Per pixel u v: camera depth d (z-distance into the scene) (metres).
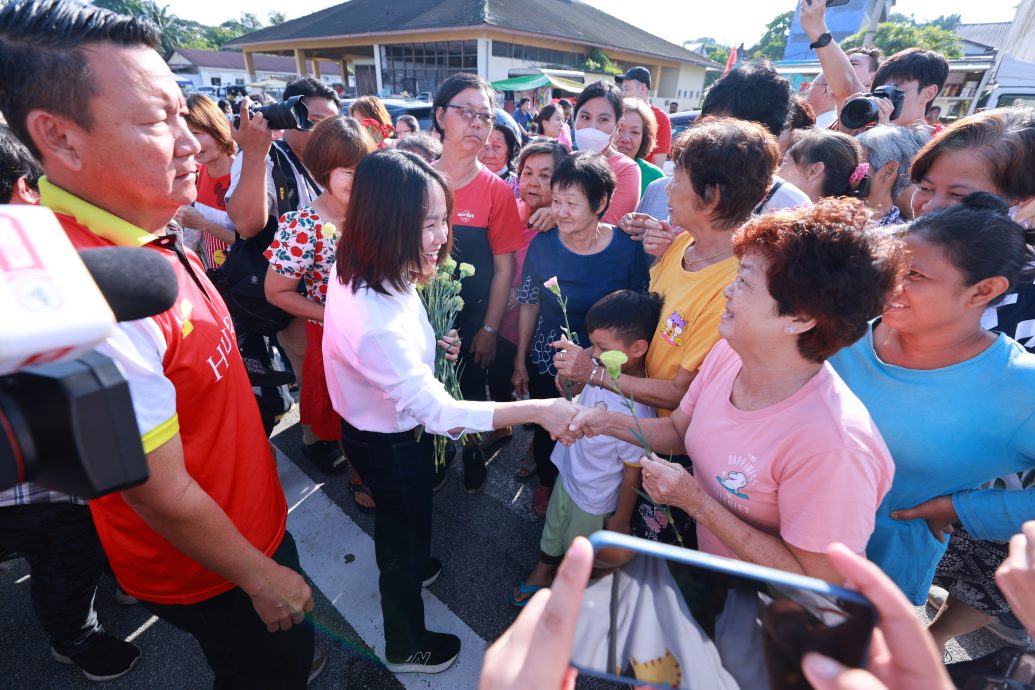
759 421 1.04
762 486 1.05
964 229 1.01
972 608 1.51
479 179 2.38
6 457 0.35
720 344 1.26
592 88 2.95
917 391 1.16
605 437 1.63
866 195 2.14
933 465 1.18
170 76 0.88
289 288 2.08
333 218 2.07
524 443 3.03
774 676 0.53
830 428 0.93
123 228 0.89
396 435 1.38
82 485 0.37
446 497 2.57
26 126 0.79
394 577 1.54
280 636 1.20
